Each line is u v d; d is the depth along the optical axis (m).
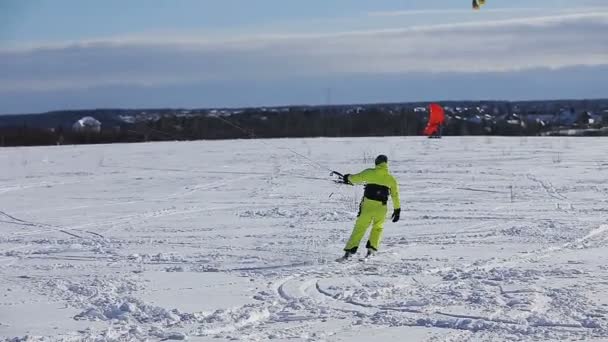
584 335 7.67
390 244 13.65
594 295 9.35
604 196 20.44
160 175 28.09
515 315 8.49
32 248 13.98
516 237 14.21
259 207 19.44
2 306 9.22
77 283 10.54
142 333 7.94
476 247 13.22
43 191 24.06
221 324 8.29
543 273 10.77
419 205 19.25
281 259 12.44
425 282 10.43
